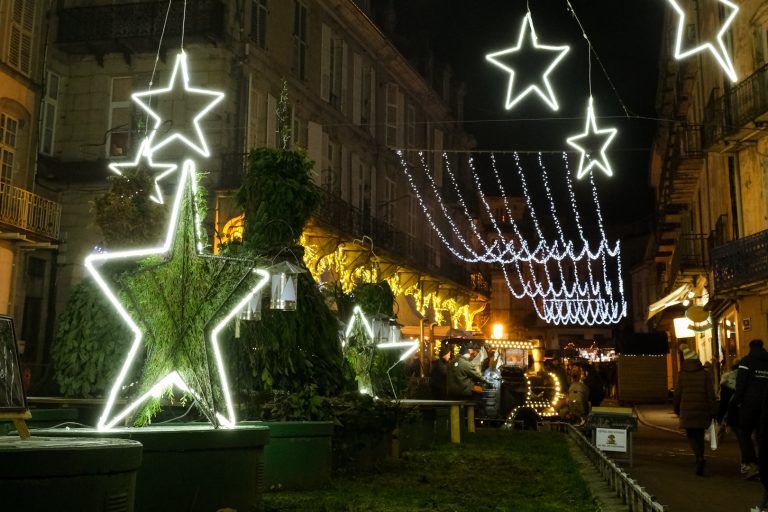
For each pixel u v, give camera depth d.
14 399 4.44
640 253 66.00
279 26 24.55
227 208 20.33
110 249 9.48
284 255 8.20
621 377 37.12
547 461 10.90
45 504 3.81
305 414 8.02
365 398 9.07
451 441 13.51
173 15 21.17
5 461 3.72
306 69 26.56
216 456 5.73
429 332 31.17
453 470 9.60
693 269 26.55
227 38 21.48
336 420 8.34
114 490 4.11
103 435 5.34
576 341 67.12
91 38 21.44
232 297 6.25
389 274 30.77
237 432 5.88
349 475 8.68
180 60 8.64
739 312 20.80
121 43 21.27
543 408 19.23
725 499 8.87
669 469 11.82
